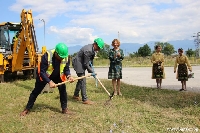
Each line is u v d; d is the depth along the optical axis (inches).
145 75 746.8
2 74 534.0
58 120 249.3
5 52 576.7
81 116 261.6
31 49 543.2
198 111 278.2
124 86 476.4
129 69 1026.7
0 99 345.7
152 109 290.4
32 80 559.8
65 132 213.8
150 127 227.1
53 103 321.7
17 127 227.5
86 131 216.1
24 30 532.1
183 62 427.2
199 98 351.3
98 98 356.2
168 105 310.8
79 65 320.5
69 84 486.6
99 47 315.6
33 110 286.8
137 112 279.3
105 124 234.1
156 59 445.1
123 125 230.8
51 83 252.5
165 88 470.0
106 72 886.4
